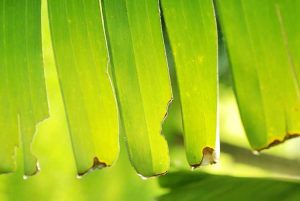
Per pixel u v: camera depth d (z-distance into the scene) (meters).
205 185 0.75
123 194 0.87
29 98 0.63
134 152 0.62
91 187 0.87
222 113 0.95
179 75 0.61
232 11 0.60
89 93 0.62
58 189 0.87
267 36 0.60
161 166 0.61
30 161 0.63
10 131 0.63
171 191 0.76
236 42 0.60
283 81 0.59
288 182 0.72
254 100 0.59
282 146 0.93
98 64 0.62
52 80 0.85
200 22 0.61
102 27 0.63
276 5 0.60
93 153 0.62
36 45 0.64
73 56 0.63
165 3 0.61
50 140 0.87
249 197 0.73
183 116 0.61
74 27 0.63
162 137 0.61
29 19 0.64
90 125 0.62
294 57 0.59
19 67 0.63
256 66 0.60
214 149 0.60
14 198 0.86
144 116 0.62
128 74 0.62
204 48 0.61
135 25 0.62
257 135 0.59
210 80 0.61
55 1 0.63
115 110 0.62
